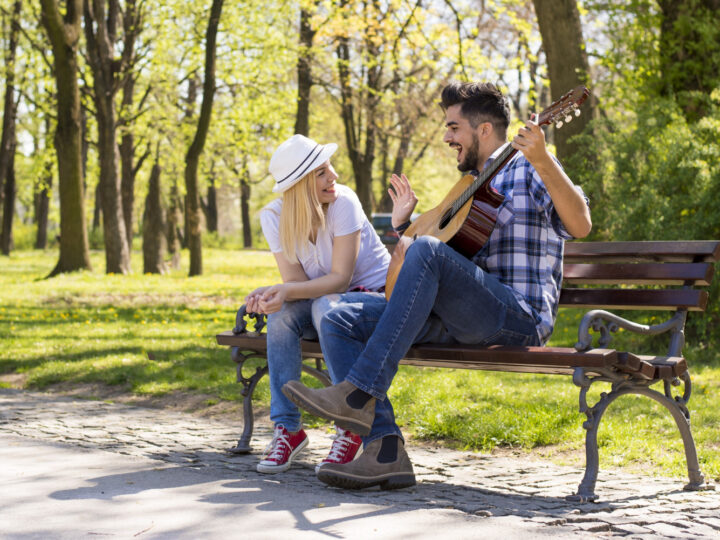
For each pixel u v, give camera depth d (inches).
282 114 1027.9
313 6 824.3
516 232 134.7
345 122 923.4
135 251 1823.3
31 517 111.3
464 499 124.0
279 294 141.1
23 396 254.8
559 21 418.3
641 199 306.7
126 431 192.1
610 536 101.4
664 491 132.6
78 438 180.4
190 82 1111.0
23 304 570.3
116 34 911.0
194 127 1051.9
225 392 250.2
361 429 124.7
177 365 303.1
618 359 118.7
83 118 1007.6
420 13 775.7
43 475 139.5
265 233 154.3
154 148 1062.4
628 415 204.2
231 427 203.6
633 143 324.2
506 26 814.5
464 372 273.1
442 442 187.0
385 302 136.3
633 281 151.1
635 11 356.2
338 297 138.6
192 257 889.5
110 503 118.7
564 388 246.4
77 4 788.0
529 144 122.0
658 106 329.4
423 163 1627.7
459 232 132.3
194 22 942.4
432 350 132.8
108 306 565.6
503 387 248.4
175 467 147.5
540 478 145.0
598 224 344.2
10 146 1480.1
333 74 886.4
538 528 104.3
